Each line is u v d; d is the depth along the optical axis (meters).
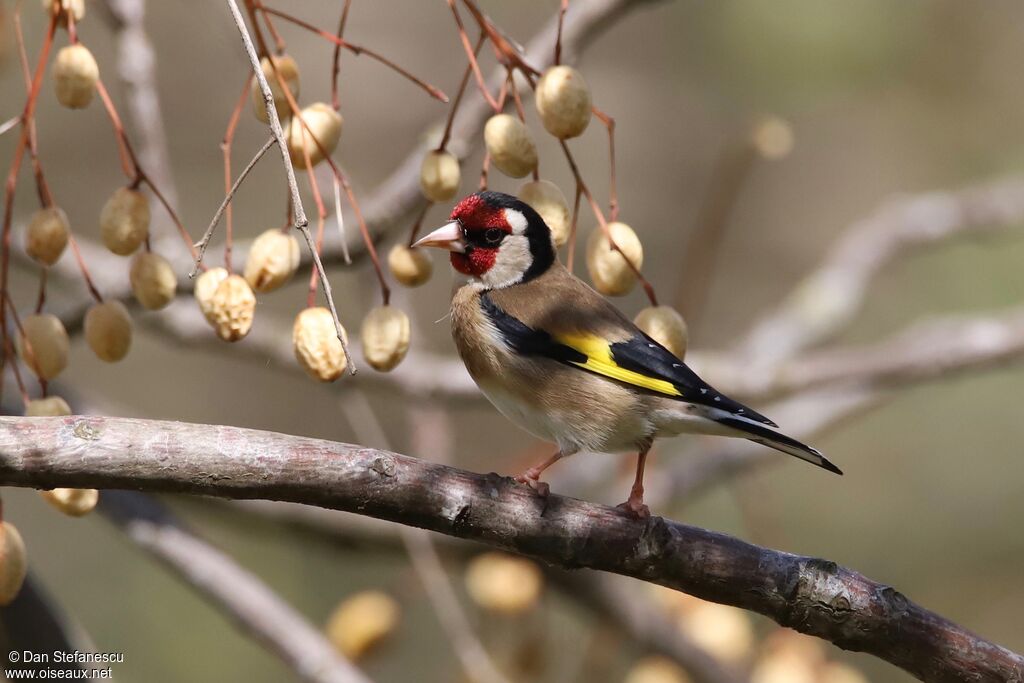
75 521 13.73
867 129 16.84
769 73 15.57
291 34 17.53
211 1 11.60
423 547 8.98
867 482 15.20
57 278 10.05
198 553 9.09
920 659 6.06
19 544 5.77
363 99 17.73
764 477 15.02
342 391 10.27
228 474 5.61
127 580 13.41
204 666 13.00
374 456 5.80
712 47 16.61
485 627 9.30
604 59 17.62
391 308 6.11
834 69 15.27
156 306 6.07
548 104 5.98
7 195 5.74
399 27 17.89
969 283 15.55
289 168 4.83
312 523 9.78
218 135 17.03
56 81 5.81
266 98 4.87
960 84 15.81
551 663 9.90
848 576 6.09
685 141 17.55
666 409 7.37
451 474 5.95
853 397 11.98
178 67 17.08
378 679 12.98
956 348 11.05
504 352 7.68
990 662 6.04
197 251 5.02
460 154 8.50
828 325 13.01
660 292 17.22
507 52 6.11
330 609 13.53
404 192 8.45
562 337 7.59
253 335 10.55
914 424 15.39
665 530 6.07
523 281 8.04
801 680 8.66
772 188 17.39
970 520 15.11
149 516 9.14
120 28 9.54
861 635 6.06
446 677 11.34
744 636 9.88
